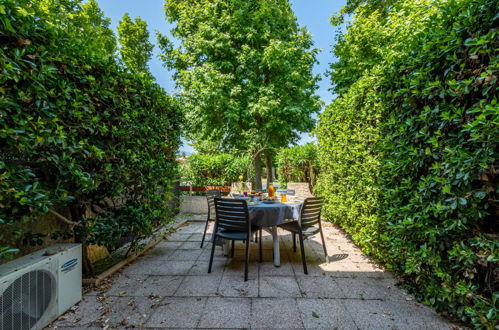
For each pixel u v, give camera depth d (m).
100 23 7.37
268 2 8.08
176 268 2.76
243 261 3.00
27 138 1.49
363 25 8.19
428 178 1.69
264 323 1.72
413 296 2.08
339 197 3.98
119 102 2.54
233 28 7.55
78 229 2.20
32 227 2.18
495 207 1.44
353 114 3.42
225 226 2.72
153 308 1.92
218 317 1.79
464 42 1.42
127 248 3.32
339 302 2.00
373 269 2.70
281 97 7.94
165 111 3.90
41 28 1.68
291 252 3.32
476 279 1.55
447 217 1.64
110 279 2.46
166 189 3.72
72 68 1.99
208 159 7.41
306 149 7.08
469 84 1.41
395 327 1.67
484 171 1.32
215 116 7.97
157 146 3.53
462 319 1.58
